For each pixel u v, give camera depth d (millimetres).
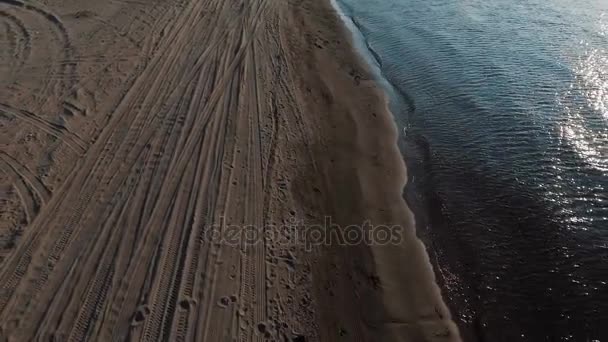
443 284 7090
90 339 5965
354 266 7184
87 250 7086
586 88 11117
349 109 10875
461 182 8938
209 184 8289
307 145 9500
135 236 7309
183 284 6637
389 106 11164
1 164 8547
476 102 11008
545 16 14500
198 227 7488
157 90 10766
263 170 8703
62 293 6500
